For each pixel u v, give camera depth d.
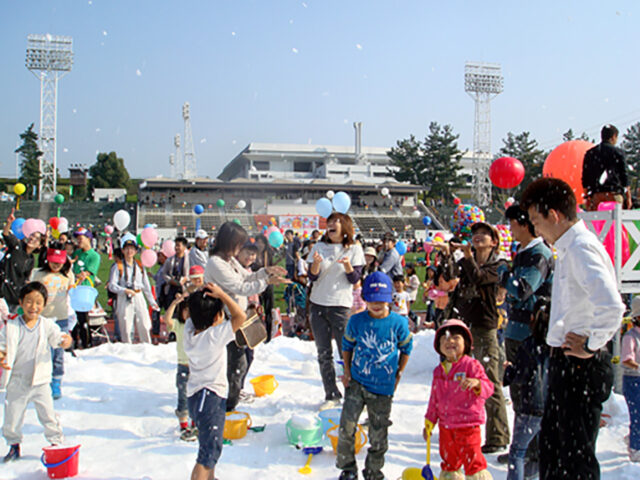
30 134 64.62
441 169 70.62
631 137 50.81
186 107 82.62
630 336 4.18
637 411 4.09
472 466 3.49
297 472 3.96
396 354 3.78
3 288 6.57
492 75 59.16
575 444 2.89
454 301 4.53
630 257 5.42
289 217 54.53
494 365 4.35
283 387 6.26
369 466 3.73
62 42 54.22
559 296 2.95
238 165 89.62
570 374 2.93
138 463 4.12
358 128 83.06
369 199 63.47
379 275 3.87
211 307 3.63
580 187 7.04
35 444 4.55
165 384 6.42
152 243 11.29
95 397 5.86
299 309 10.63
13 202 55.09
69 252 10.21
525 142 63.00
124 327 8.62
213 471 3.66
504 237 6.39
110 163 83.12
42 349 4.30
